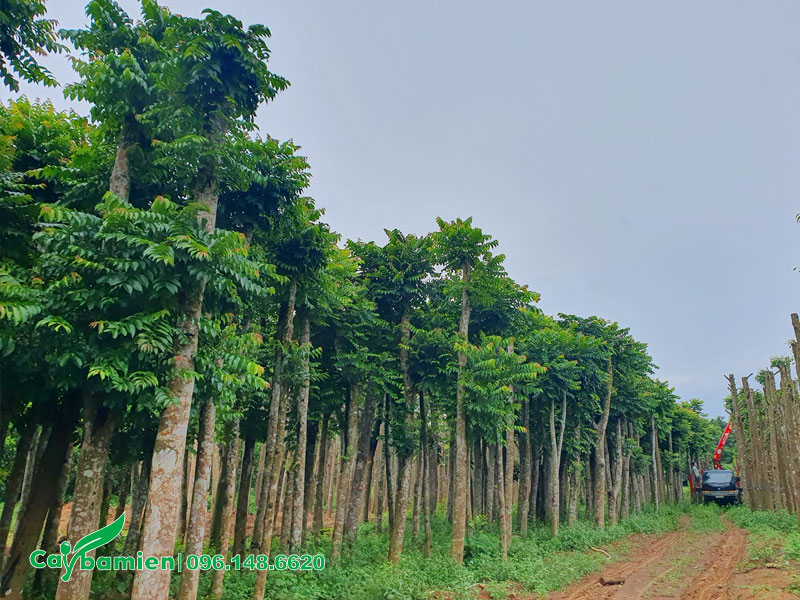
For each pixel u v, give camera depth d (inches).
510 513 647.8
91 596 369.7
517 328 684.7
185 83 292.4
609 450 1106.7
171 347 269.0
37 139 362.3
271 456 424.2
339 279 506.0
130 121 313.3
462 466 547.8
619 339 915.4
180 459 267.3
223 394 316.5
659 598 438.0
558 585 482.0
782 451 1050.7
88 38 320.2
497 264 572.7
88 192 324.8
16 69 313.9
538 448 861.2
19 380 296.2
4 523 334.0
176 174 317.1
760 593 413.1
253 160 336.5
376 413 644.7
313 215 442.6
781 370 960.3
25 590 346.6
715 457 1560.0
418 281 599.2
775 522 857.5
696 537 815.1
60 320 232.8
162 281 256.1
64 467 367.2
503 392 535.2
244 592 405.7
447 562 514.3
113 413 281.9
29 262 327.6
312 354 465.7
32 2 298.2
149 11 323.3
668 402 1210.6
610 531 803.4
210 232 290.4
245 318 426.9
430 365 597.0
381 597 416.8
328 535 737.0
